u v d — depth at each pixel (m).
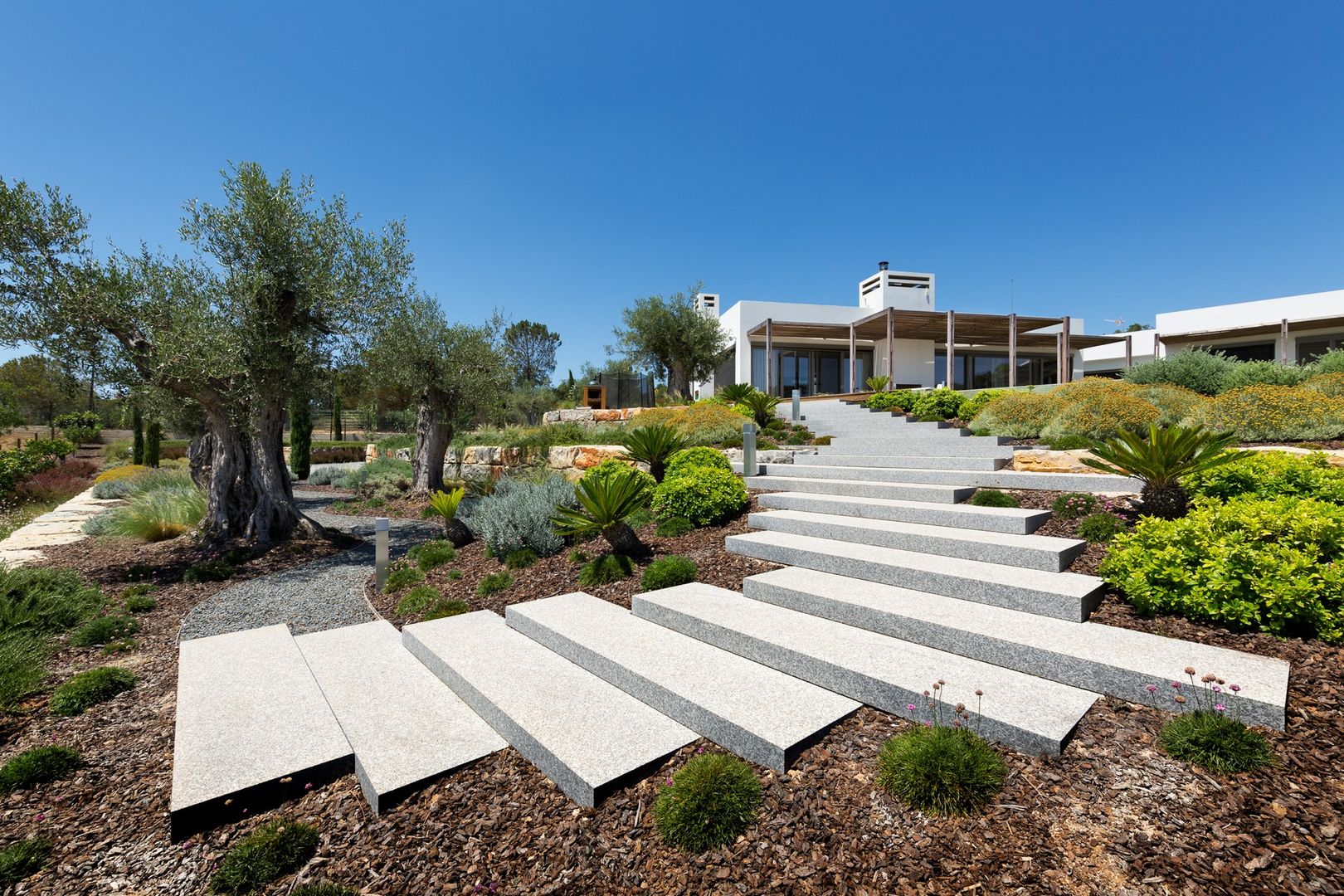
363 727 2.83
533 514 6.09
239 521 8.73
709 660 2.99
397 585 5.89
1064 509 4.46
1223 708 2.03
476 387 12.38
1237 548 2.72
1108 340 21.69
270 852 2.08
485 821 2.18
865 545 4.37
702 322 21.41
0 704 3.43
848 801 1.97
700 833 1.92
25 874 2.10
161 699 3.66
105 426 34.97
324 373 9.29
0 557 7.79
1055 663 2.43
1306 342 19.30
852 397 14.18
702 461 7.32
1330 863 1.49
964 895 1.57
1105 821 1.73
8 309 6.74
